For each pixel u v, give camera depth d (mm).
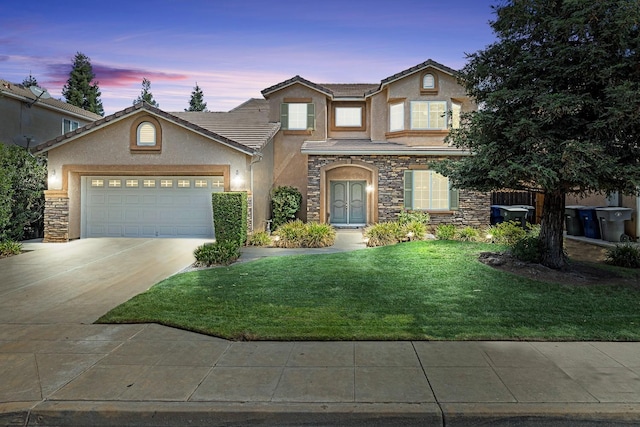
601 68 7793
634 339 5609
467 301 7324
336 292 7934
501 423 3832
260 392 4242
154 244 14055
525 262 9695
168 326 6309
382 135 19734
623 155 7980
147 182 15680
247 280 8875
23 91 19828
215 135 14578
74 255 12344
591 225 14281
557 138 8172
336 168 17969
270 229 17703
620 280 8672
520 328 6027
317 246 13797
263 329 6016
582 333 5812
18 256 12203
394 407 3941
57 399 4133
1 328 6281
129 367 4855
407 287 8227
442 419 3842
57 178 15109
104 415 3938
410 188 17391
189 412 3920
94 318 6758
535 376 4539
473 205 17359
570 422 3820
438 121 18688
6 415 3939
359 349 5344
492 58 9305
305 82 19672
